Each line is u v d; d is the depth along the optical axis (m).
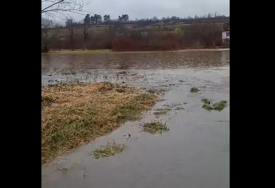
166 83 16.83
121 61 30.97
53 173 5.48
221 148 6.50
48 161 6.01
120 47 42.22
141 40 43.41
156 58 33.34
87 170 5.58
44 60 31.66
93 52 40.66
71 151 6.55
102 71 23.05
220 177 5.12
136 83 16.77
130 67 25.84
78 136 7.35
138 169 5.55
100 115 8.92
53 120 8.00
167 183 4.98
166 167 5.61
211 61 29.02
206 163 5.73
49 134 7.14
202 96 12.99
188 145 6.77
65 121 8.11
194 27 43.50
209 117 9.29
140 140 7.20
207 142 6.92
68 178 5.28
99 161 5.99
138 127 8.27
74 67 25.81
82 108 9.43
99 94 12.25
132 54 38.16
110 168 5.65
